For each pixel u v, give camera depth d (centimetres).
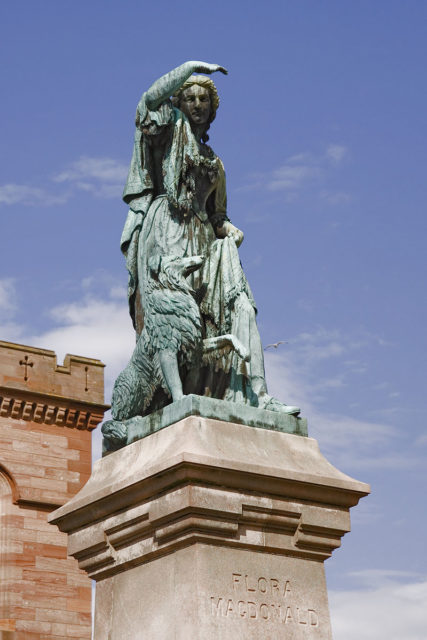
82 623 7131
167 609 1417
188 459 1390
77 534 1562
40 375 7506
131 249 1705
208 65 1655
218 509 1411
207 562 1405
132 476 1456
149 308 1625
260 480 1445
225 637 1376
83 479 7462
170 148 1708
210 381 1630
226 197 1784
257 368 1631
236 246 1739
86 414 7612
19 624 6912
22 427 7375
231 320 1677
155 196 1739
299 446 1547
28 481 7275
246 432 1506
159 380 1602
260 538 1450
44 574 7119
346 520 1512
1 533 7112
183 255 1672
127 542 1498
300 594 1460
